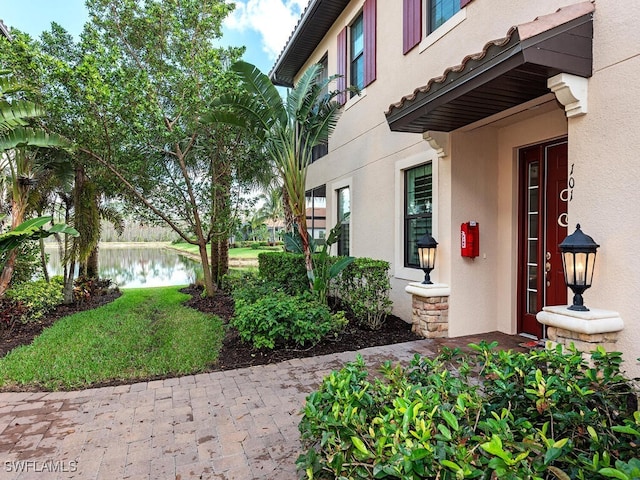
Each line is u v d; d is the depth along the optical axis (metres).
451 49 5.41
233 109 6.40
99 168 9.04
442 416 1.69
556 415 1.85
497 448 1.34
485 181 5.64
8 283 7.05
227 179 10.22
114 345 5.62
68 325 7.01
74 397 3.82
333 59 9.67
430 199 6.19
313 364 4.63
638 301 2.93
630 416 2.11
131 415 3.41
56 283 9.58
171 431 3.12
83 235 8.91
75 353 5.23
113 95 7.35
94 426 3.22
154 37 8.80
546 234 5.15
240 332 5.37
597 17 3.23
